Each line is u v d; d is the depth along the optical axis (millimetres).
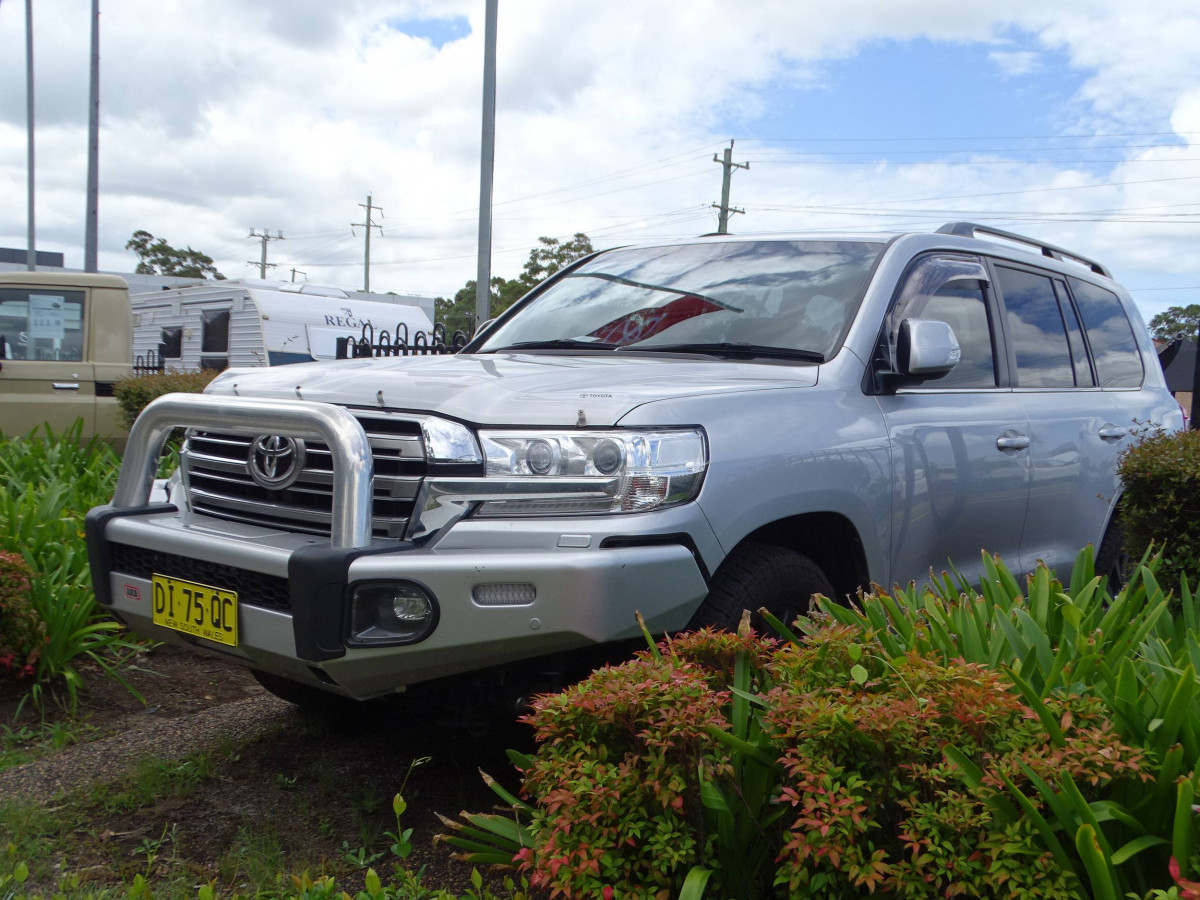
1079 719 2199
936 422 3795
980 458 3947
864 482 3396
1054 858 1973
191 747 3773
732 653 2627
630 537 2734
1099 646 2531
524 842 2398
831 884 2137
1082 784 2113
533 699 2613
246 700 4320
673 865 2143
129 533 3281
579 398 2912
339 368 3547
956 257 4336
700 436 2947
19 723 4039
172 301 19547
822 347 3666
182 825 3145
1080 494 4562
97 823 3143
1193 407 9133
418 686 2963
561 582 2643
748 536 3207
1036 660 2514
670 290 4270
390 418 2957
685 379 3246
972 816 2033
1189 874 1946
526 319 4531
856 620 2789
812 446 3232
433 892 2711
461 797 3344
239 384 3604
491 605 2680
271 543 2973
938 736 2162
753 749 2291
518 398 2951
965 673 2248
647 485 2801
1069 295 5070
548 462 2822
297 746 3801
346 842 2973
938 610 2801
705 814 2324
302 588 2764
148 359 19484
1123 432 4871
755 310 3943
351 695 2930
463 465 2863
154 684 4512
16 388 9102
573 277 4785
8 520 4996
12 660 4172
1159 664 2428
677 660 2455
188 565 3145
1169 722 2137
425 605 2725
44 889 2744
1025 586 4285
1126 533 4367
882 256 3994
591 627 2643
